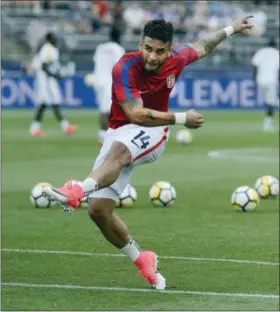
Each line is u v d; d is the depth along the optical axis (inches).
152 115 674.8
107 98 1975.9
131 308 641.0
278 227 1008.2
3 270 770.2
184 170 1561.3
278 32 3624.5
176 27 3432.6
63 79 3196.4
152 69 676.1
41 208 1135.6
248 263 814.5
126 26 3462.1
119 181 695.1
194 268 789.9
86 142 2070.6
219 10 3567.9
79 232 967.6
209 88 3174.2
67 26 3417.8
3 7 3447.3
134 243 708.0
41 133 2266.2
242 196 1115.3
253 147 2000.5
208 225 1016.9
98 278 744.3
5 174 1478.8
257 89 3233.3
